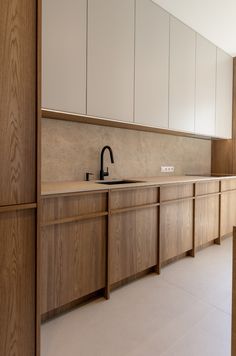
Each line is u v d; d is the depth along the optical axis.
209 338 1.55
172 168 3.43
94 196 1.85
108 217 1.93
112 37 2.20
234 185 3.51
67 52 1.91
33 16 1.22
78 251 1.78
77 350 1.45
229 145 3.85
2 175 1.14
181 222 2.67
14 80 1.16
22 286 1.24
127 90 2.34
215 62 3.41
